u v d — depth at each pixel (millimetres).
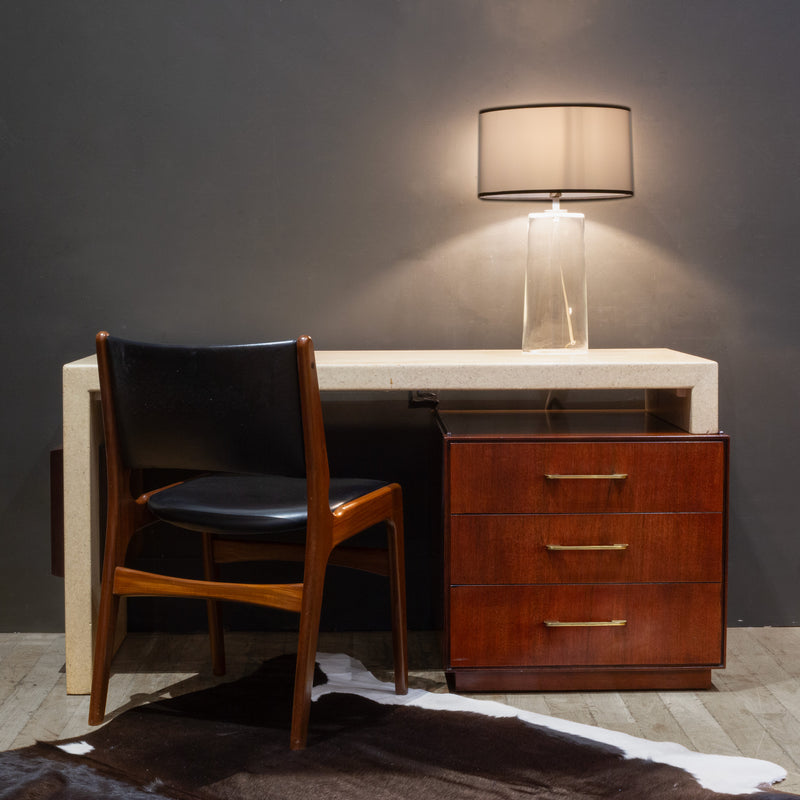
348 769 1611
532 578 1945
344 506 1741
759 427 2393
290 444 1618
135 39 2287
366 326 2379
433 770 1606
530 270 2178
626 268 2371
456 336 2385
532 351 2188
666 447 1930
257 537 2400
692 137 2334
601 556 1943
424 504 2406
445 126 2330
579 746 1701
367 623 2412
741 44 2311
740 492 2402
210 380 1611
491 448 1922
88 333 2348
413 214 2352
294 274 2359
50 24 2275
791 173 2338
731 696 1972
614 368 1963
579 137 2062
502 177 2104
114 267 2338
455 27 2307
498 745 1703
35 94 2287
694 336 2385
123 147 2309
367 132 2328
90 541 1970
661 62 2316
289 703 1902
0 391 2346
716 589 1958
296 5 2293
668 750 1688
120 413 1717
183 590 1728
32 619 2396
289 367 1581
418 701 1906
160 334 2361
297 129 2320
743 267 2363
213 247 2346
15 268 2324
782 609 2424
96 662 1798
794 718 1860
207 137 2314
